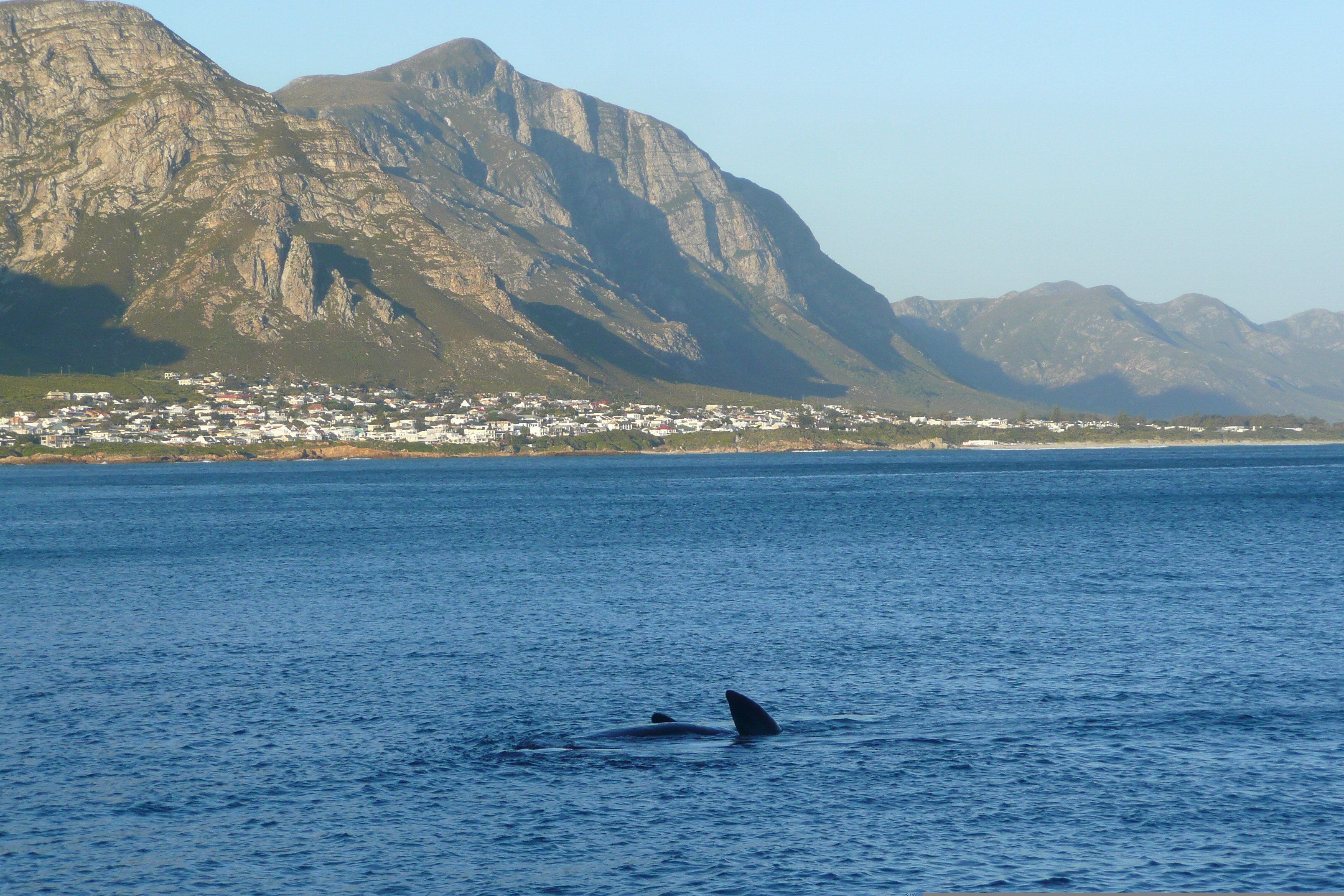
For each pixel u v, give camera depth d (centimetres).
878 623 6244
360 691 4619
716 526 13850
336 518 16050
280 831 3008
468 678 4869
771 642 5675
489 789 3312
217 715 4234
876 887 2636
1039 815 3050
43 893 2648
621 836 2945
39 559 10725
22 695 4600
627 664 5131
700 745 3722
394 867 2773
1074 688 4509
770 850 2844
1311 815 3020
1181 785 3269
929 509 16775
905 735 3828
